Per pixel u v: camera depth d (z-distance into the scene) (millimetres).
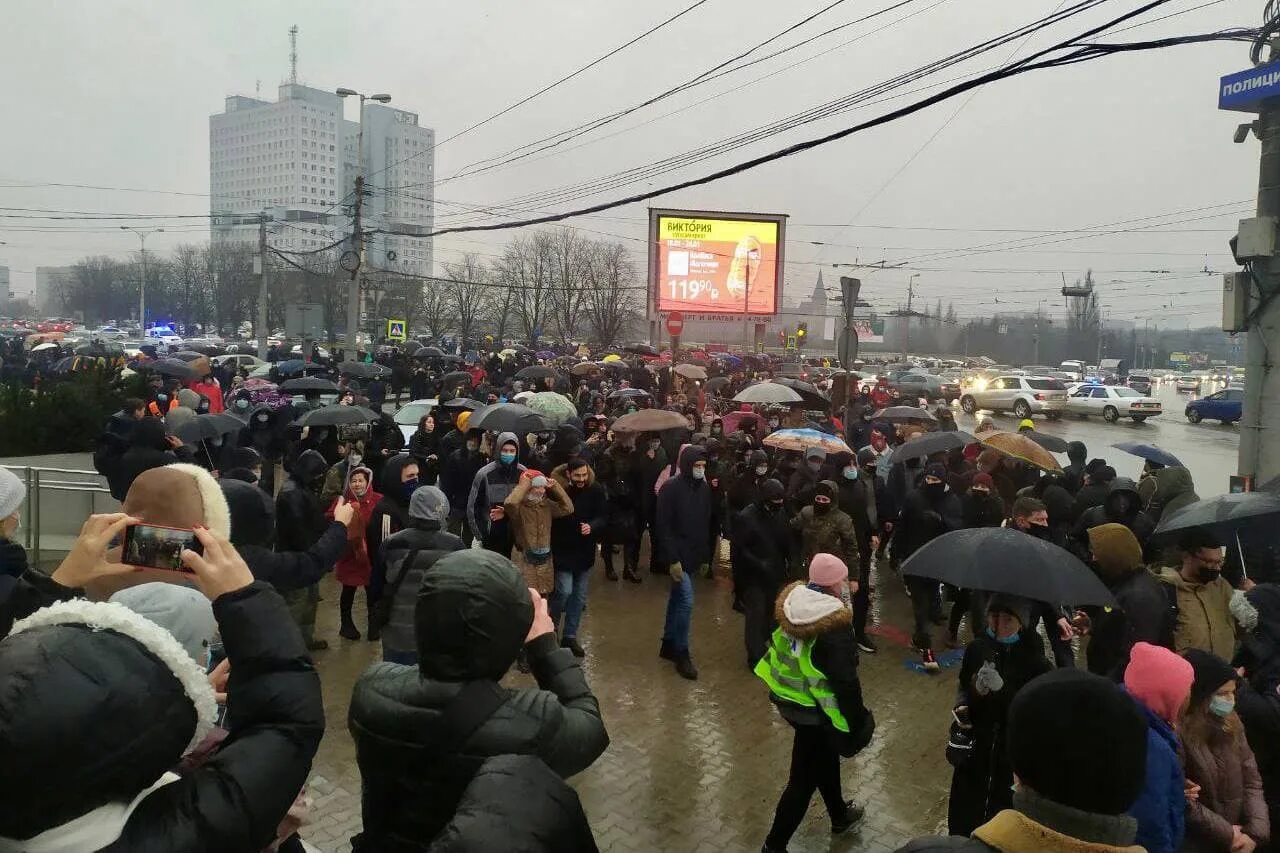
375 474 10062
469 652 2180
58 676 1229
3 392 11797
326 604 8844
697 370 23906
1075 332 102062
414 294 66062
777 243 40156
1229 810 3607
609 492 9906
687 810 5141
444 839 1578
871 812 5234
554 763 2156
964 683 4293
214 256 82812
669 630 7574
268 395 17406
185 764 1735
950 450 10250
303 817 2189
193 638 2131
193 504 2264
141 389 13148
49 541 9383
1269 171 9609
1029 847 1886
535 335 64875
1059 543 8039
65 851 1235
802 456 9859
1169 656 3324
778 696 4555
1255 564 6965
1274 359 9773
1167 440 28109
